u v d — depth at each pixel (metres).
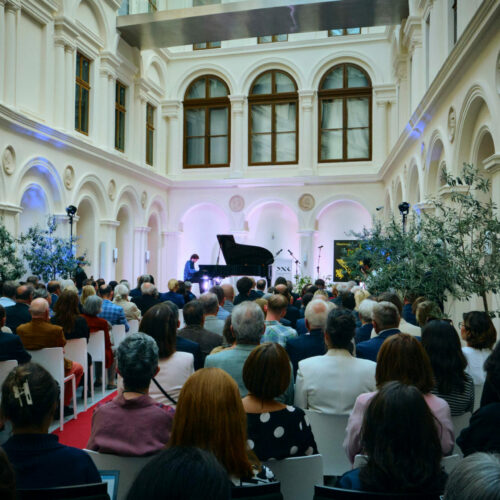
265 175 19.00
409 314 6.56
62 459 2.05
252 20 14.88
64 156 12.95
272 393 2.49
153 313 3.47
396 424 1.75
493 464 1.08
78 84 14.06
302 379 3.23
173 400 3.35
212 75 19.56
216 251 19.84
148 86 18.03
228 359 3.30
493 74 6.65
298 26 15.30
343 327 3.22
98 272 14.84
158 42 16.58
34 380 2.04
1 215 10.67
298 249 19.30
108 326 7.03
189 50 19.66
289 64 18.81
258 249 14.00
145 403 2.54
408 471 1.73
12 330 6.20
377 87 18.08
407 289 7.19
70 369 5.89
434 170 10.83
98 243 14.90
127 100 16.92
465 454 2.40
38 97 12.42
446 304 9.12
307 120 18.58
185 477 1.03
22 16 11.81
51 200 12.67
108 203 15.23
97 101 14.80
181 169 19.70
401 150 13.65
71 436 5.34
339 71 18.70
